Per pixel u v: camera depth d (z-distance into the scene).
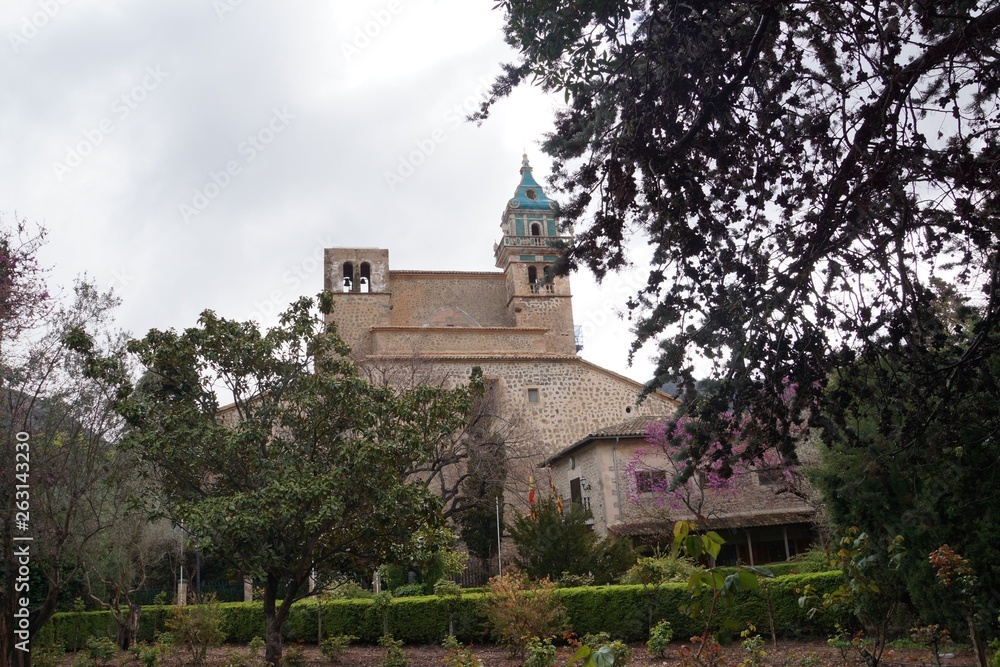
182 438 15.02
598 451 31.05
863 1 6.86
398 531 15.42
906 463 8.93
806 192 7.84
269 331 16.53
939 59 6.78
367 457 14.91
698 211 7.88
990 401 7.99
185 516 14.29
